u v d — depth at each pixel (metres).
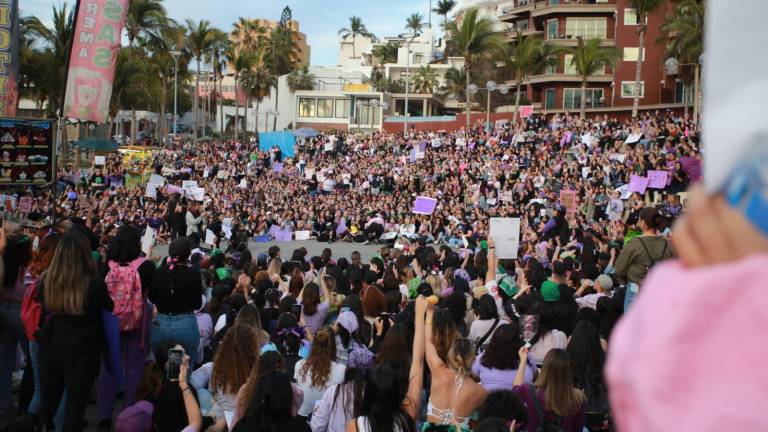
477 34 53.22
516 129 39.31
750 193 0.72
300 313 8.14
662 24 49.91
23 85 48.59
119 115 76.19
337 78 94.56
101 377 6.54
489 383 5.94
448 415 5.02
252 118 96.06
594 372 5.82
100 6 13.94
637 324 0.81
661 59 51.38
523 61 52.00
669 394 0.72
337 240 29.05
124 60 55.69
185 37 71.81
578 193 24.27
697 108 41.22
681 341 0.73
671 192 21.84
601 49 50.28
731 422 0.67
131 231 6.47
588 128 35.78
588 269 11.02
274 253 13.41
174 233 21.27
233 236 25.89
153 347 6.51
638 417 0.77
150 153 47.88
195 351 6.75
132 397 6.47
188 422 5.42
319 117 87.81
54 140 13.72
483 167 34.38
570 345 5.98
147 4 60.31
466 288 9.28
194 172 44.88
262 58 88.62
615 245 13.16
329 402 5.33
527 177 29.27
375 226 28.25
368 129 86.31
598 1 56.78
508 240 11.00
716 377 0.70
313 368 5.96
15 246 6.79
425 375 6.75
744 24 0.74
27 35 47.34
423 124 67.19
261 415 4.29
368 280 10.40
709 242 0.75
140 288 6.36
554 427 4.59
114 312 6.24
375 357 6.09
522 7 62.03
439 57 106.31
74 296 5.57
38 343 5.99
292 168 45.31
